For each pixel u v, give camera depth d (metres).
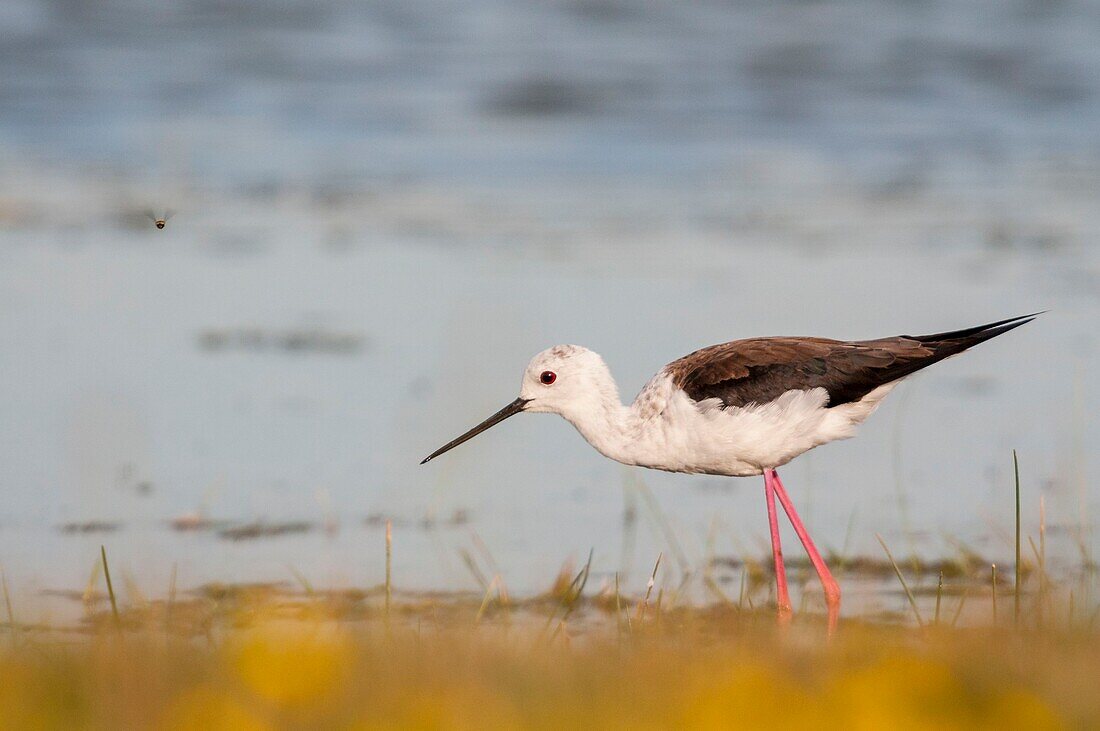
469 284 18.34
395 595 10.56
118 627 8.48
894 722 5.06
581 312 17.05
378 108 28.00
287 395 15.01
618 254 19.67
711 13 35.41
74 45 30.62
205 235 20.59
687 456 10.55
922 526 12.16
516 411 11.12
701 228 21.00
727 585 11.03
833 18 34.84
